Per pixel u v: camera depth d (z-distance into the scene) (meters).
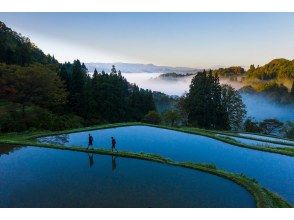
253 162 35.16
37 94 67.75
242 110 96.12
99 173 26.81
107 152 33.94
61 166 28.64
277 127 102.75
